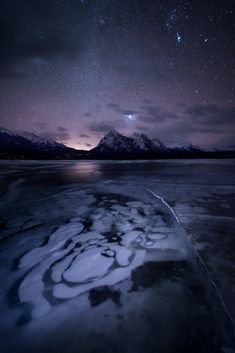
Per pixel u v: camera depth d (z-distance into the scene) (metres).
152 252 2.71
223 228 3.29
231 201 4.95
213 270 2.17
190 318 1.66
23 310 1.84
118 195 6.12
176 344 1.46
